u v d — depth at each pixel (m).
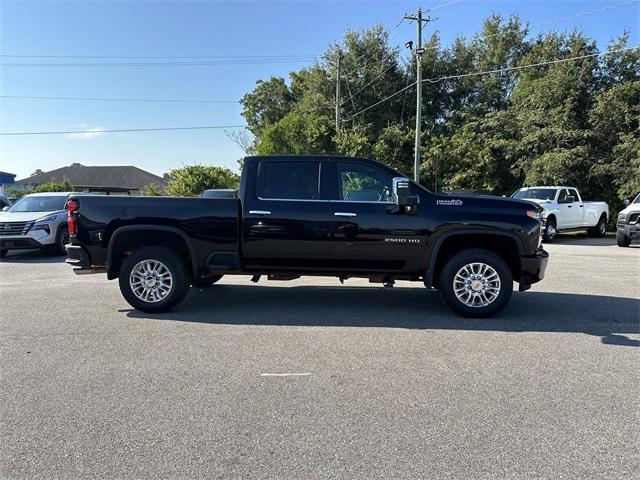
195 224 6.34
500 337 5.44
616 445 3.15
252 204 6.31
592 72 26.38
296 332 5.62
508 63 36.53
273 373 4.35
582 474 2.83
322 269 6.39
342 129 29.84
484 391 3.97
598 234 20.31
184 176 28.14
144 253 6.38
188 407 3.68
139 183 56.97
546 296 7.74
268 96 43.06
